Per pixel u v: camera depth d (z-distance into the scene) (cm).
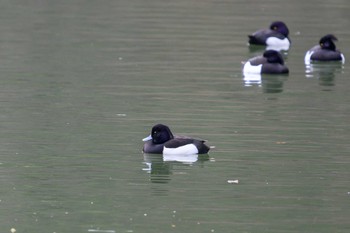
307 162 1936
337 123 2272
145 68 2977
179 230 1527
